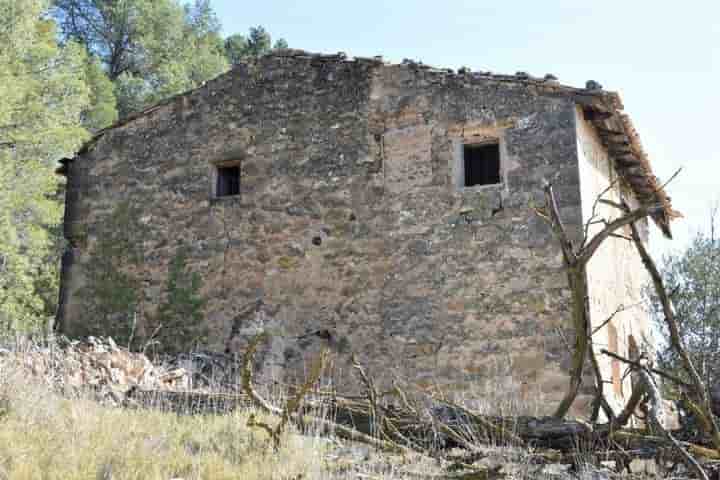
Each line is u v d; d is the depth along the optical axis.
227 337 13.03
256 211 13.38
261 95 13.76
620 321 13.46
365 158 12.82
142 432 7.04
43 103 21.30
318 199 13.00
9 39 20.38
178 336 13.38
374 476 6.03
